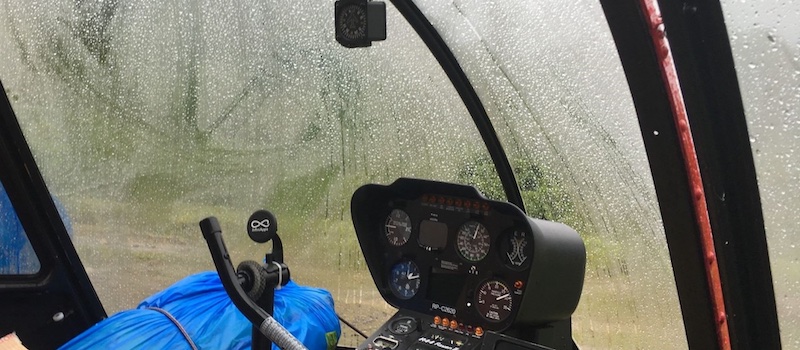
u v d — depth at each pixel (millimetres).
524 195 1568
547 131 1477
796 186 1081
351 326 1513
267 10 1601
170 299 1342
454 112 1586
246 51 1655
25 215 1763
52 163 1771
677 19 1030
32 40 1687
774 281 1136
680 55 1054
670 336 1416
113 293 1908
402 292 1267
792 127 1062
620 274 1439
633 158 1357
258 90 1688
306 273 1746
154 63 1707
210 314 1295
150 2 1645
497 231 1146
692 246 1153
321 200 1718
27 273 1807
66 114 1754
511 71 1465
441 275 1222
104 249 1862
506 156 1560
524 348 1038
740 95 1063
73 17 1670
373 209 1289
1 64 1685
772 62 1043
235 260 1818
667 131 1105
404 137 1643
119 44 1697
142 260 1872
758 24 1025
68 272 1838
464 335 1172
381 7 1368
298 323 1295
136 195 1823
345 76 1624
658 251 1373
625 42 1075
